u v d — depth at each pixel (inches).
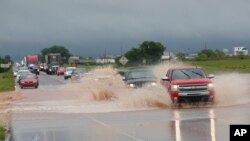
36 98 1856.5
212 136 713.6
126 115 1100.5
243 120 894.4
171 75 1289.4
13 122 1053.8
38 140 757.3
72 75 3235.7
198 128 812.6
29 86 2763.3
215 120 912.9
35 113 1250.0
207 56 6604.3
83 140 738.2
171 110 1169.4
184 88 1222.9
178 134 754.8
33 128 925.8
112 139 735.7
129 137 748.6
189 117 991.0
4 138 783.7
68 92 2139.5
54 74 5629.9
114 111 1209.4
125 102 1337.4
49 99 1769.2
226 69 3907.5
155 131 804.6
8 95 2132.1
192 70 1302.9
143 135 764.0
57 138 772.6
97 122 983.0
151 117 1030.4
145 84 1567.4
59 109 1339.8
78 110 1279.5
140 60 4945.9
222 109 1131.3
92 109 1288.1
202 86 1225.4
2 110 1396.4
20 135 832.3
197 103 1242.0
